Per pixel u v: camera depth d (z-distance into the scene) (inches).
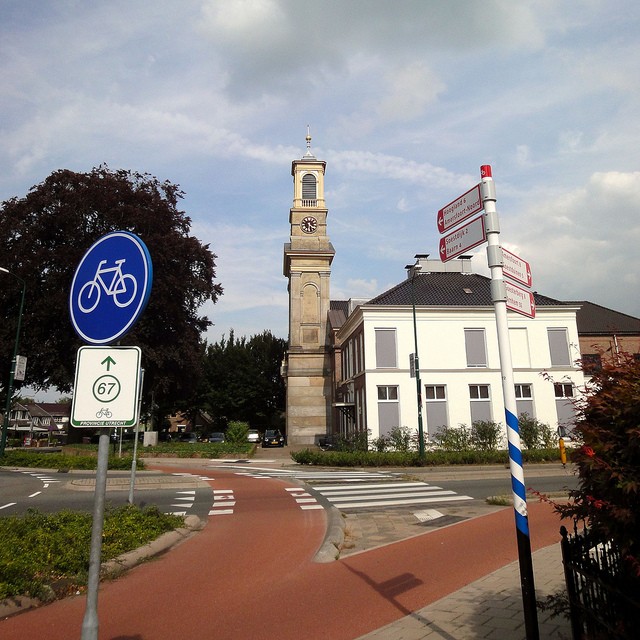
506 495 546.0
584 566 135.8
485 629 180.7
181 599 230.8
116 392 123.5
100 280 134.9
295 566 285.9
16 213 1210.6
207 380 2351.1
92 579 116.4
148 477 733.3
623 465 115.4
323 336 1855.3
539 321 1228.5
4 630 194.2
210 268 1370.6
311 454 1026.7
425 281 1354.6
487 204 161.0
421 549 324.5
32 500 553.3
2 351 1151.6
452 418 1173.1
